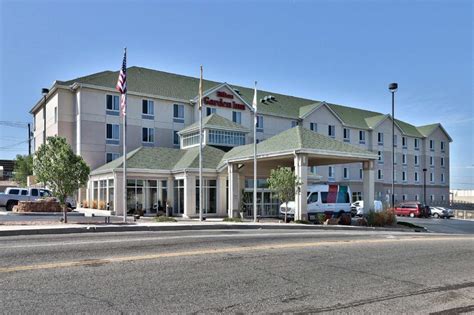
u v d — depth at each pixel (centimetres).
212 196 3281
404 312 609
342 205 2872
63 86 3991
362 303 645
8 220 2042
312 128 5625
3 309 562
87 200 3709
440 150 7606
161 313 566
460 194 9825
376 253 1107
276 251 1061
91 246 1073
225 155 3369
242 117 4953
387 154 6581
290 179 2389
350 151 2639
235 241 1245
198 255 970
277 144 2716
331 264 926
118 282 712
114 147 4097
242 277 774
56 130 4031
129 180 3180
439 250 1227
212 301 627
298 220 2403
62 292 645
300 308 610
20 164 5038
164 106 4459
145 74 4744
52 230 1448
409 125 7588
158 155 3509
